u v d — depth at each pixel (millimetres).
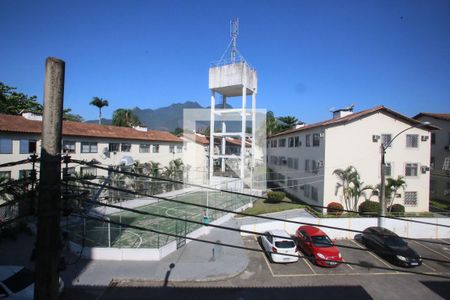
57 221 4051
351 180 25141
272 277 14797
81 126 31672
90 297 12266
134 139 35000
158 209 27219
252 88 36688
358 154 26000
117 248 16109
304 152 31469
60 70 3969
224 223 23250
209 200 30719
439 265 17000
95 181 28641
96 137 30391
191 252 17344
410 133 26484
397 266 16562
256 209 27844
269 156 49656
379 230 19312
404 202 26438
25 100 43406
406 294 13391
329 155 25797
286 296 12953
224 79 34719
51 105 3908
